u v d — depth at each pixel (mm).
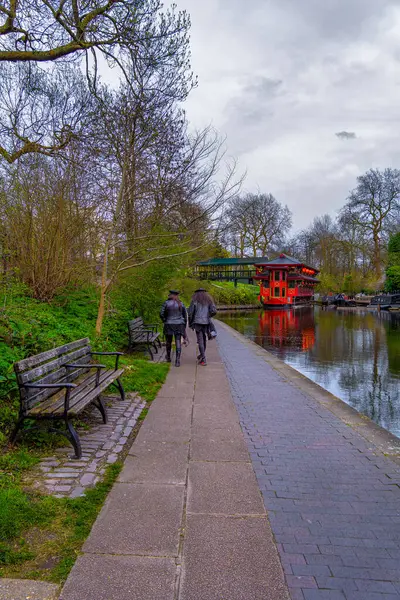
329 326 26797
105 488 3232
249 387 7094
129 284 9844
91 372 5652
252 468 3678
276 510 2963
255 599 2082
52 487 3219
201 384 7086
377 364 12742
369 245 56406
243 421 5102
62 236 8523
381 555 2469
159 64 8812
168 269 10867
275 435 4586
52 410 3801
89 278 9836
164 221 10703
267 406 5832
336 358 13969
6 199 7230
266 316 37062
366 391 9266
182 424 4887
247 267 63594
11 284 6758
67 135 9336
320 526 2766
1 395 4559
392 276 51094
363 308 52781
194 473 3553
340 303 56844
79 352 5371
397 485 3393
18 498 2955
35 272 8336
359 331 23453
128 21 7469
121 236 9742
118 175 9781
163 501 3049
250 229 63844
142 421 5000
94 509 2916
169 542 2541
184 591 2123
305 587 2180
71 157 9070
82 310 9164
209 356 10477
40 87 9352
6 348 5293
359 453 4074
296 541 2590
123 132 8953
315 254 73250
